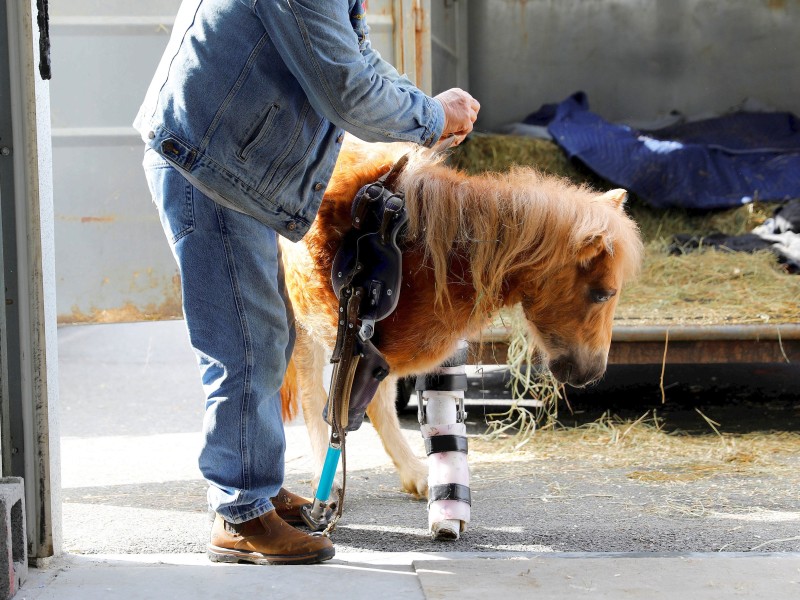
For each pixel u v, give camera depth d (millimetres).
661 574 3959
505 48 16938
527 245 4242
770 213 11711
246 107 3803
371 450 7316
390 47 8312
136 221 8070
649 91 16922
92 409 9352
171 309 8180
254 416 4105
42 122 4070
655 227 11914
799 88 16609
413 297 4375
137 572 4031
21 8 3934
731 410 8492
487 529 5203
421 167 4383
